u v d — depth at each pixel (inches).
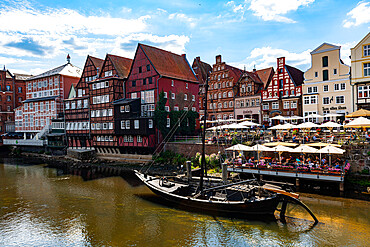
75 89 2129.7
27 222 724.7
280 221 664.4
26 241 615.5
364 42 1392.7
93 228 669.9
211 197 786.2
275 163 955.3
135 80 1764.3
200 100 2311.8
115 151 1777.8
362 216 663.8
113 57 1887.3
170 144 1510.8
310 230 606.9
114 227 671.1
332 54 1540.4
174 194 805.9
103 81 1830.7
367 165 917.2
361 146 928.9
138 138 1615.4
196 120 1919.3
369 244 536.7
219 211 727.1
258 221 674.8
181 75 1844.2
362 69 1403.8
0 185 1156.5
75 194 979.9
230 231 623.8
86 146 1972.2
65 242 603.8
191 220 700.0
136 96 1756.9
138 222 697.0
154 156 1535.4
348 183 890.7
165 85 1680.6
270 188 704.4
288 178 927.7
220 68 2176.4
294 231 607.8
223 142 1282.0
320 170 845.8
